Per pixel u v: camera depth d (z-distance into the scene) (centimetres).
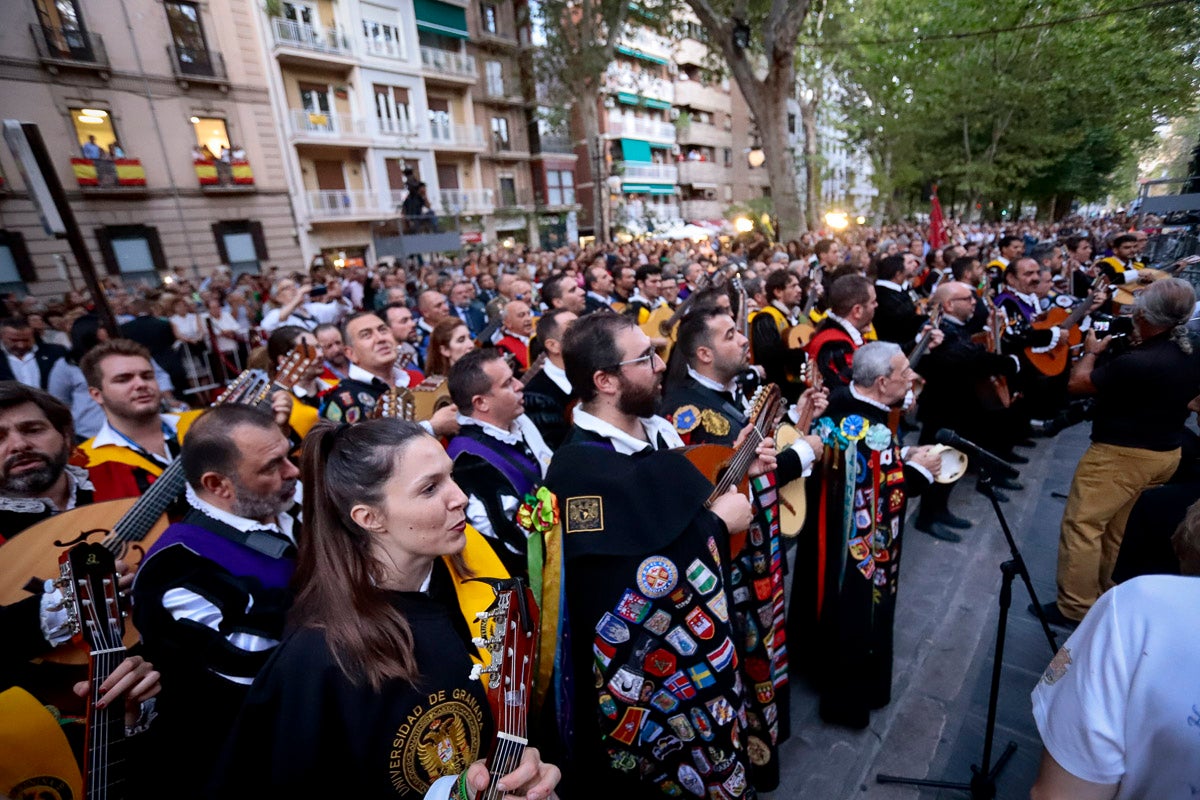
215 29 1786
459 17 2428
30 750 150
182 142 1750
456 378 230
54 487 211
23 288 1502
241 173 1841
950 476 256
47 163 278
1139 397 262
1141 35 1780
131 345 248
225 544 155
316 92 2059
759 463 205
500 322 459
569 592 167
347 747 112
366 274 1221
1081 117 2094
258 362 373
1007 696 260
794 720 255
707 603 162
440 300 516
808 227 2189
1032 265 496
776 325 469
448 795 109
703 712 166
